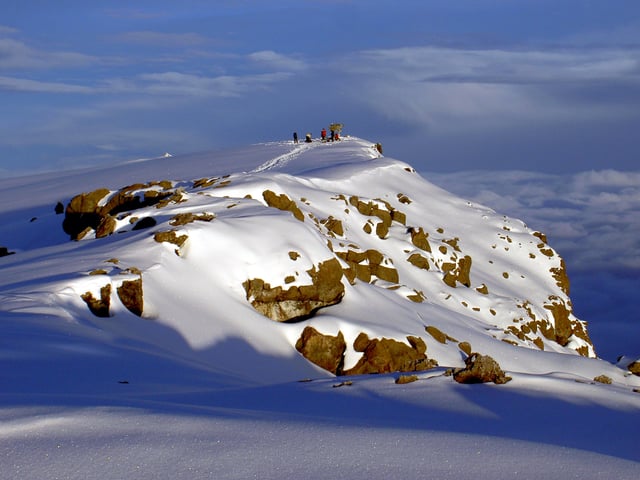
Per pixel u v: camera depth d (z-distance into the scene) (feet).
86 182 254.47
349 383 44.70
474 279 181.37
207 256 95.14
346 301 104.42
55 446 25.30
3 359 49.42
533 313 170.30
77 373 49.49
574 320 193.57
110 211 159.02
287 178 175.01
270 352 86.38
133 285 81.56
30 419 28.17
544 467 25.64
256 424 29.66
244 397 41.96
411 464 25.26
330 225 150.30
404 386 43.29
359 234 161.79
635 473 25.61
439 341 103.65
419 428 32.24
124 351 61.00
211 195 129.49
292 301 98.37
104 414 29.55
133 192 157.58
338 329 93.97
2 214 215.10
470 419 36.50
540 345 159.63
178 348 77.61
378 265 143.23
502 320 158.40
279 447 26.48
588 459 26.84
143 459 24.50
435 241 176.45
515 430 34.83
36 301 71.72
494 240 204.03
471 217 212.84
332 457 25.67
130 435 26.91
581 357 111.04
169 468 23.89
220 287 92.79
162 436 26.99
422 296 134.41
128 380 51.08
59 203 186.70
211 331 83.35
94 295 78.18
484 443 28.12
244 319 89.66
